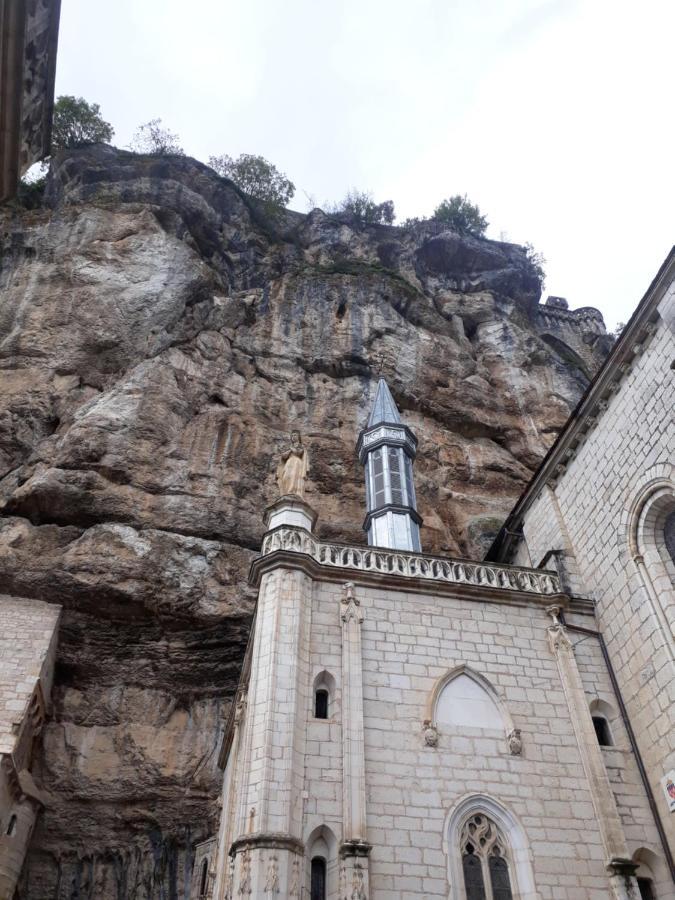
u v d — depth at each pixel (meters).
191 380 28.33
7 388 26.38
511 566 18.17
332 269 37.53
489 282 42.47
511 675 15.91
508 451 32.53
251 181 45.25
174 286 30.62
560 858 13.30
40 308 28.78
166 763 21.64
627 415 18.02
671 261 16.30
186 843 20.97
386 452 24.77
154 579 22.58
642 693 15.64
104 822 20.95
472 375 34.56
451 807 13.48
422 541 27.08
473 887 12.75
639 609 16.34
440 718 14.81
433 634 16.08
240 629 23.02
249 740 13.42
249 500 25.66
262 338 31.94
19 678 20.09
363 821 12.70
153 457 25.14
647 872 13.69
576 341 43.78
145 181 36.16
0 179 8.99
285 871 11.63
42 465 24.17
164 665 23.06
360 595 16.22
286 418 29.27
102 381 27.67
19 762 19.16
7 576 22.09
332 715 14.29
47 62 9.59
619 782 14.79
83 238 31.61
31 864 19.95
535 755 14.69
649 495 16.97
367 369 32.12
